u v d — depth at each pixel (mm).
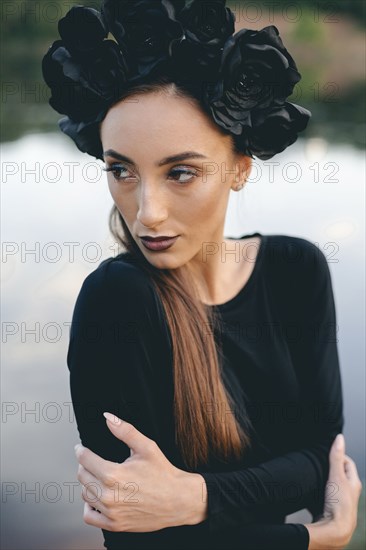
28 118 6402
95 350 1121
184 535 1156
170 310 1130
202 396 1137
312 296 1297
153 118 1002
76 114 1066
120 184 1052
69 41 1021
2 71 7801
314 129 5965
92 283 1138
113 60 1001
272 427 1252
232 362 1211
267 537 1198
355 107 6641
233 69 1004
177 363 1129
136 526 1121
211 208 1060
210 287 1197
